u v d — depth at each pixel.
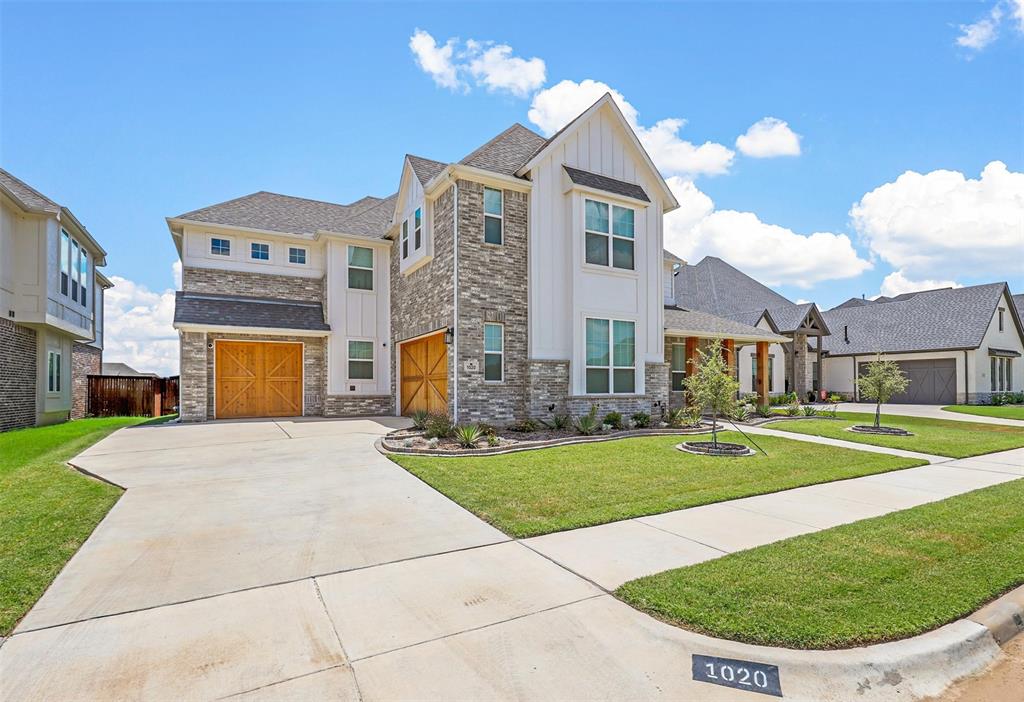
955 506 6.36
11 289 13.52
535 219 13.03
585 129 13.88
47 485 6.97
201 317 15.42
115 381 21.06
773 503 6.51
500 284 12.71
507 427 12.55
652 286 14.63
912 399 27.84
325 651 3.02
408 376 16.14
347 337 16.95
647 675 2.84
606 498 6.50
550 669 2.87
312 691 2.65
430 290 13.80
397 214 16.14
